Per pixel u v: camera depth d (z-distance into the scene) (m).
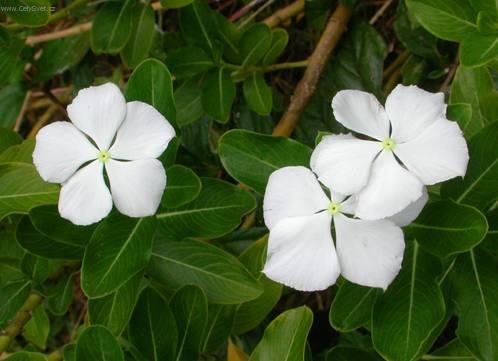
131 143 0.24
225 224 0.28
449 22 0.27
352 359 0.29
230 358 0.30
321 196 0.23
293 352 0.26
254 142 0.26
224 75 0.33
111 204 0.25
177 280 0.29
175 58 0.33
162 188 0.24
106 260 0.26
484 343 0.25
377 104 0.23
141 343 0.28
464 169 0.22
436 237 0.24
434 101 0.23
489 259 0.26
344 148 0.23
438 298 0.25
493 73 0.32
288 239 0.23
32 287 0.30
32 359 0.27
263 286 0.29
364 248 0.23
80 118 0.25
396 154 0.23
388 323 0.25
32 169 0.29
